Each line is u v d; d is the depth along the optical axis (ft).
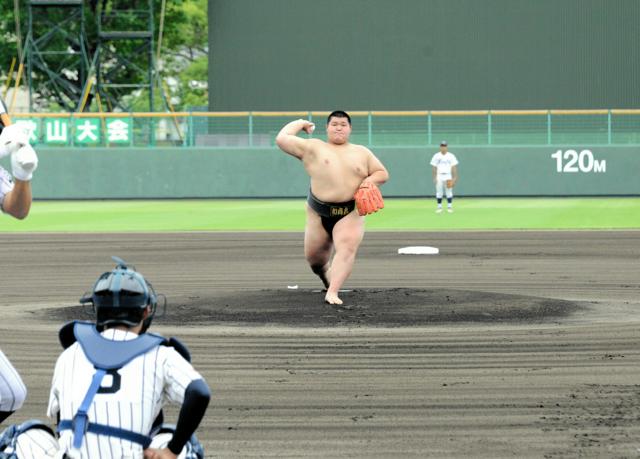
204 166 298.97
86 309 90.48
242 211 244.42
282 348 70.85
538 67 304.09
